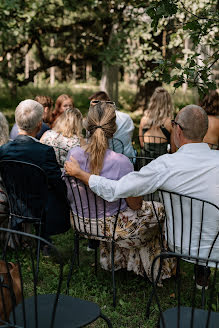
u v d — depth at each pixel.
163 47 8.95
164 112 4.83
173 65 3.01
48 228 3.33
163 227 3.11
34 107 3.22
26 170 3.11
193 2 6.40
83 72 17.78
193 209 2.53
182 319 2.02
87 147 2.86
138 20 8.94
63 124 3.77
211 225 2.53
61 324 1.98
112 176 2.82
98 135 2.81
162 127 4.81
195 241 2.59
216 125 4.37
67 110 3.82
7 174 3.11
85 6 8.73
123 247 3.22
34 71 11.59
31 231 4.23
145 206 2.99
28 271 3.50
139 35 8.77
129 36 8.91
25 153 3.15
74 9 8.28
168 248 2.80
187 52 8.15
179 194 2.47
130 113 12.48
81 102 13.69
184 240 2.62
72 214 3.07
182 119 2.54
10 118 10.67
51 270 3.55
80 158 2.85
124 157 2.87
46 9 8.61
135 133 9.66
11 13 8.15
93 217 2.95
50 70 16.77
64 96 5.01
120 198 2.72
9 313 2.24
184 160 2.50
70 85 16.52
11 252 3.75
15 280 2.36
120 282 3.37
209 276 3.29
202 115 2.52
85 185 2.85
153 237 3.13
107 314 2.95
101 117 2.85
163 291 3.26
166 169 2.51
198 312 2.08
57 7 8.99
